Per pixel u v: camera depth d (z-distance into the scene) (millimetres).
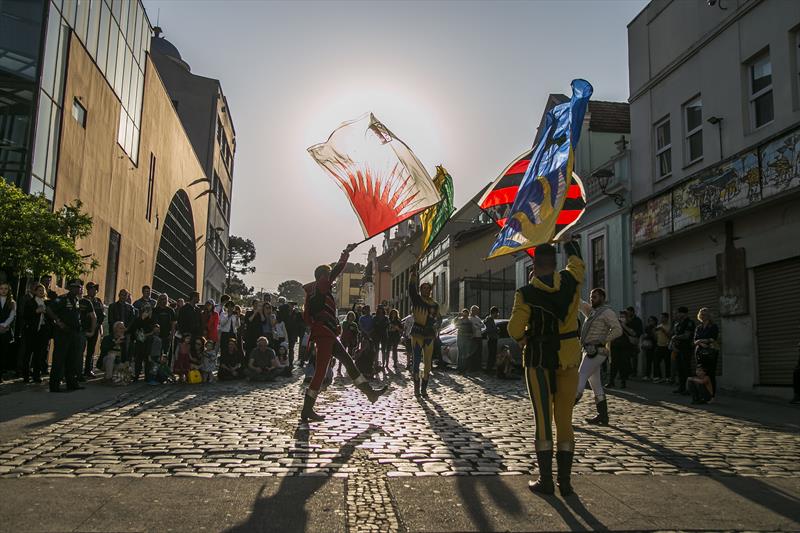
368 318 17641
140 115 22656
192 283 36469
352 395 10188
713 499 4246
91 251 17062
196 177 35781
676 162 15234
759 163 12031
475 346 15531
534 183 5188
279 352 13609
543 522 3688
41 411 7613
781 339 11742
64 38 15102
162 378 11633
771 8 12180
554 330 4391
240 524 3562
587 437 6723
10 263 10438
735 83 13133
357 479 4625
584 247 19875
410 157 7094
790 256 11406
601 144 21734
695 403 10141
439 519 3721
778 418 8578
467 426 7148
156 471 4746
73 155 15758
